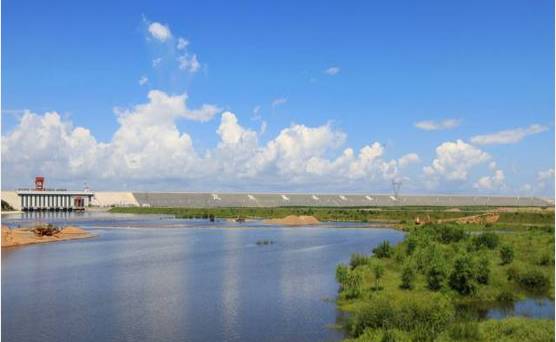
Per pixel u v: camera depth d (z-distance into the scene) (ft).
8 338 104.01
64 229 337.31
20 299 138.31
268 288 151.23
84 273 179.93
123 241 296.51
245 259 215.10
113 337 104.32
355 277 138.82
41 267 193.88
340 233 351.87
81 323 114.32
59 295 143.13
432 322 96.48
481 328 95.50
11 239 281.95
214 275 174.60
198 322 114.52
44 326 112.27
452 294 130.82
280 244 276.21
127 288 152.66
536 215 403.54
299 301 133.49
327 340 100.48
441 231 236.84
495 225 366.43
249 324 112.47
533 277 139.23
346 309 123.85
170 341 101.65
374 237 316.40
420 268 157.58
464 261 134.41
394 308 101.30
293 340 100.94
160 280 165.58
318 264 198.90
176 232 366.63
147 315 121.08
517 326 95.09
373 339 91.04
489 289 134.41
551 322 97.66
